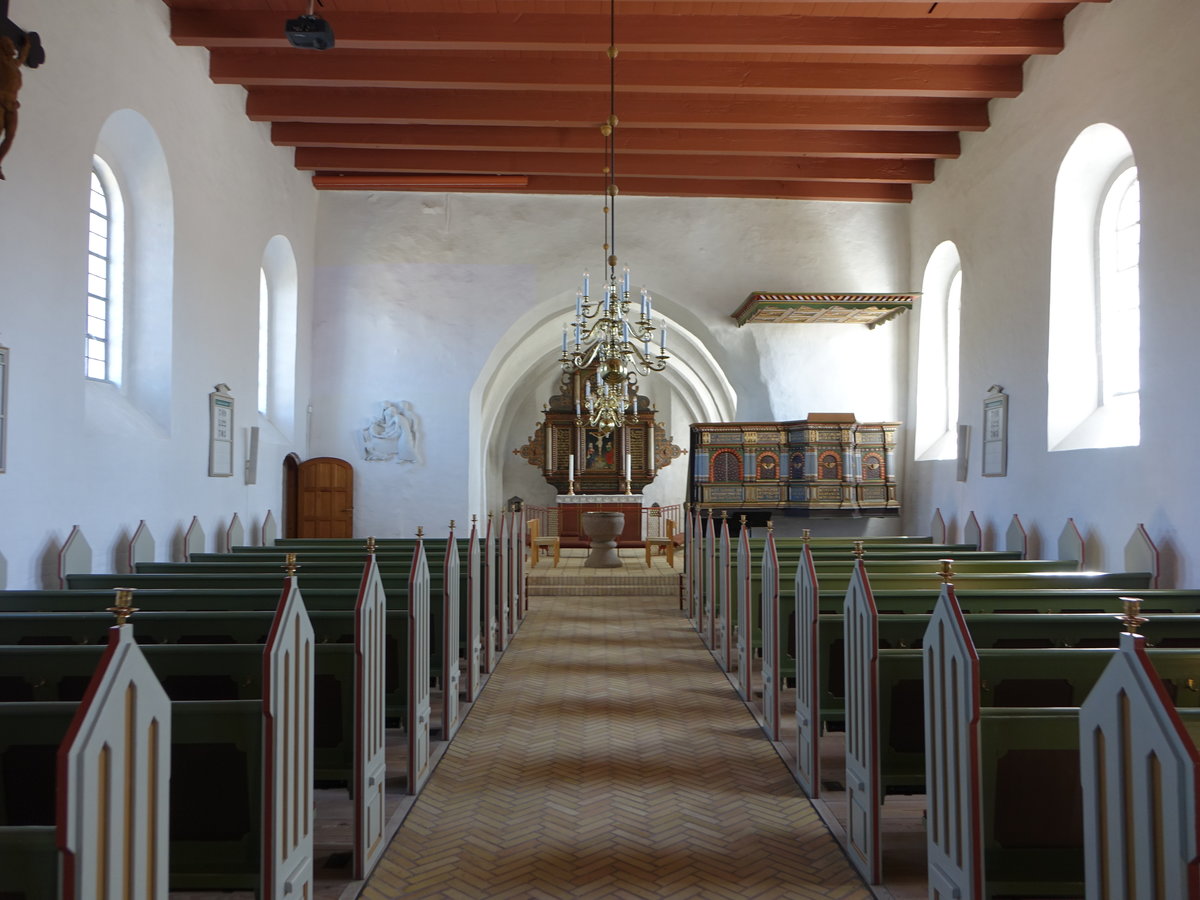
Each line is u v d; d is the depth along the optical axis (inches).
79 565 325.4
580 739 278.7
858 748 187.2
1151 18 347.3
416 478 623.5
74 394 331.0
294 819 149.9
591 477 1039.0
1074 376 428.1
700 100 502.3
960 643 139.9
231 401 474.9
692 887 178.1
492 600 374.0
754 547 437.7
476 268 629.6
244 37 409.7
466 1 402.3
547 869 185.9
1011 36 417.1
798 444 615.2
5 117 251.8
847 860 191.2
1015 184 466.9
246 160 502.6
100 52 346.3
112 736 97.4
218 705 146.7
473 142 540.7
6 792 146.3
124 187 402.0
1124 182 412.2
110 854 97.0
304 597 253.0
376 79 454.3
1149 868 97.8
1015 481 461.4
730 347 636.1
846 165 578.6
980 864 135.4
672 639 454.6
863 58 458.0
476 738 279.4
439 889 176.7
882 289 628.4
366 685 183.2
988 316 498.0
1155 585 336.2
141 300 405.4
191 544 424.5
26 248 301.0
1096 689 108.0
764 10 413.4
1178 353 327.6
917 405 610.5
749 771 249.0
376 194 631.2
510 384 891.4
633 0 402.0
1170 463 331.3
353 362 627.5
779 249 631.8
